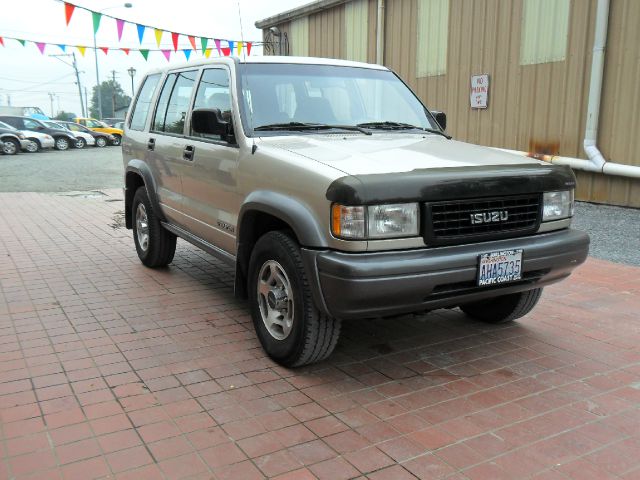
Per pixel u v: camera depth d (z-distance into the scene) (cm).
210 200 463
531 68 1005
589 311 496
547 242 366
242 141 412
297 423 315
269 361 395
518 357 403
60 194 1312
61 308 504
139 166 602
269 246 373
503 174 350
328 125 445
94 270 631
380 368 385
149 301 523
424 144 419
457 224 340
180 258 680
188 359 398
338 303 322
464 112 1140
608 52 895
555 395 349
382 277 315
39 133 2884
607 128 915
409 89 526
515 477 269
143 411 327
